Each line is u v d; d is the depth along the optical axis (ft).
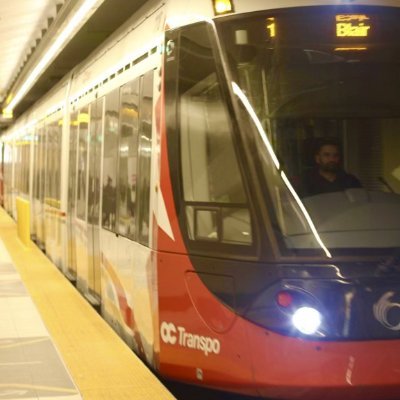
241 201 18.49
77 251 34.12
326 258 17.80
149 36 22.31
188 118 19.76
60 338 24.57
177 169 19.86
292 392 17.63
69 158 37.29
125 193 24.20
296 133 18.56
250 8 19.16
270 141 18.47
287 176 18.31
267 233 18.04
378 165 18.75
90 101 31.12
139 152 22.58
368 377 17.57
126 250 23.82
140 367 20.84
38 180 54.80
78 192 33.94
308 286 17.63
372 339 17.61
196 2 20.04
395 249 18.13
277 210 18.13
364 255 17.92
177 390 22.39
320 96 18.75
